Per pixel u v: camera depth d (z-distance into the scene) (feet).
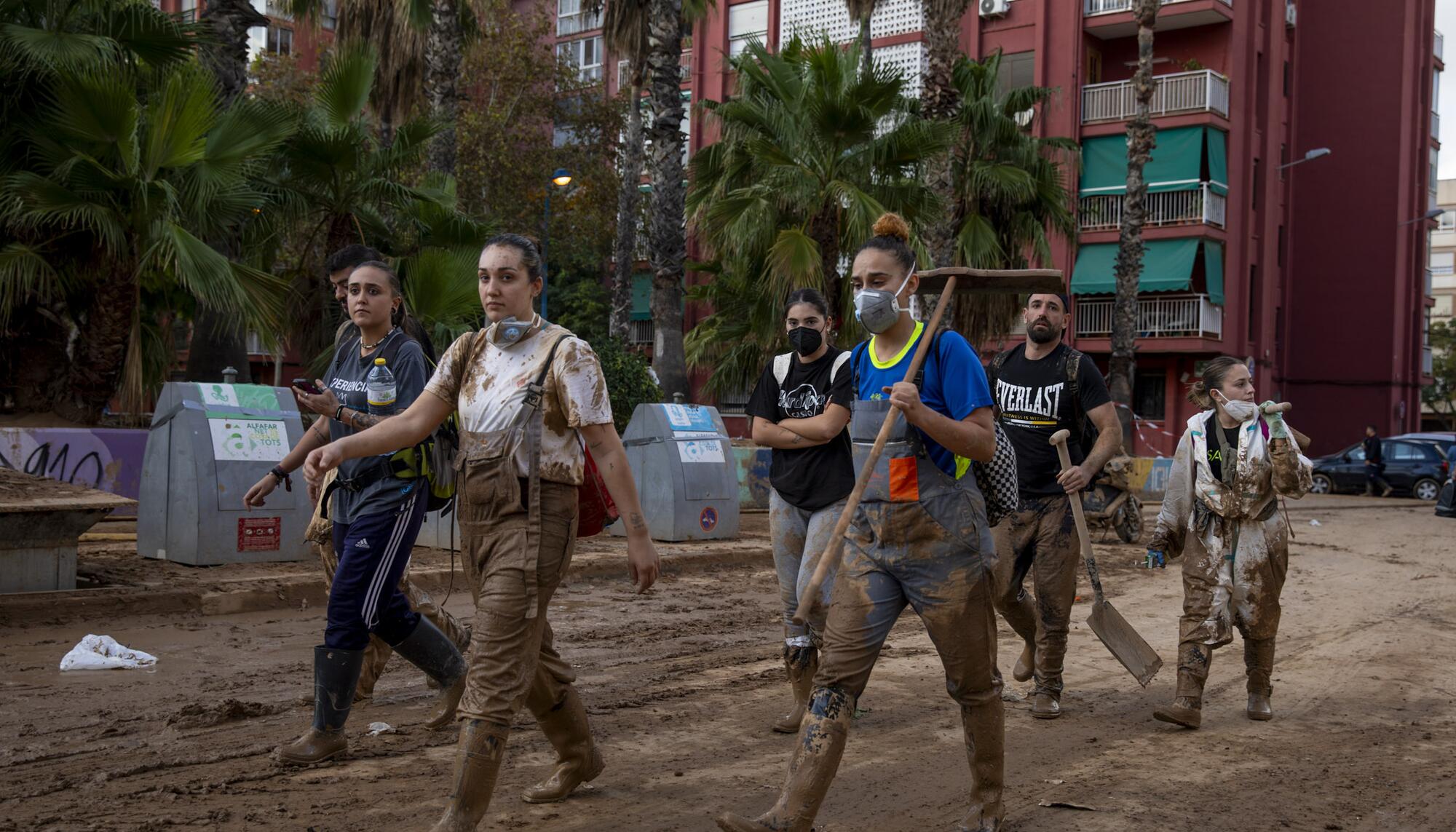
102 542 33.99
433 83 69.10
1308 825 13.70
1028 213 76.89
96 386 40.09
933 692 20.54
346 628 14.73
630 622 27.12
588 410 11.71
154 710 17.44
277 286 41.91
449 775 14.34
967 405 11.73
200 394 30.73
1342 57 127.44
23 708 17.43
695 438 41.98
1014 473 12.70
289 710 17.70
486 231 50.98
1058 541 18.67
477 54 104.73
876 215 57.93
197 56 47.19
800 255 57.21
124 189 38.24
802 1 115.65
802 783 11.26
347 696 14.82
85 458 37.14
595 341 60.64
